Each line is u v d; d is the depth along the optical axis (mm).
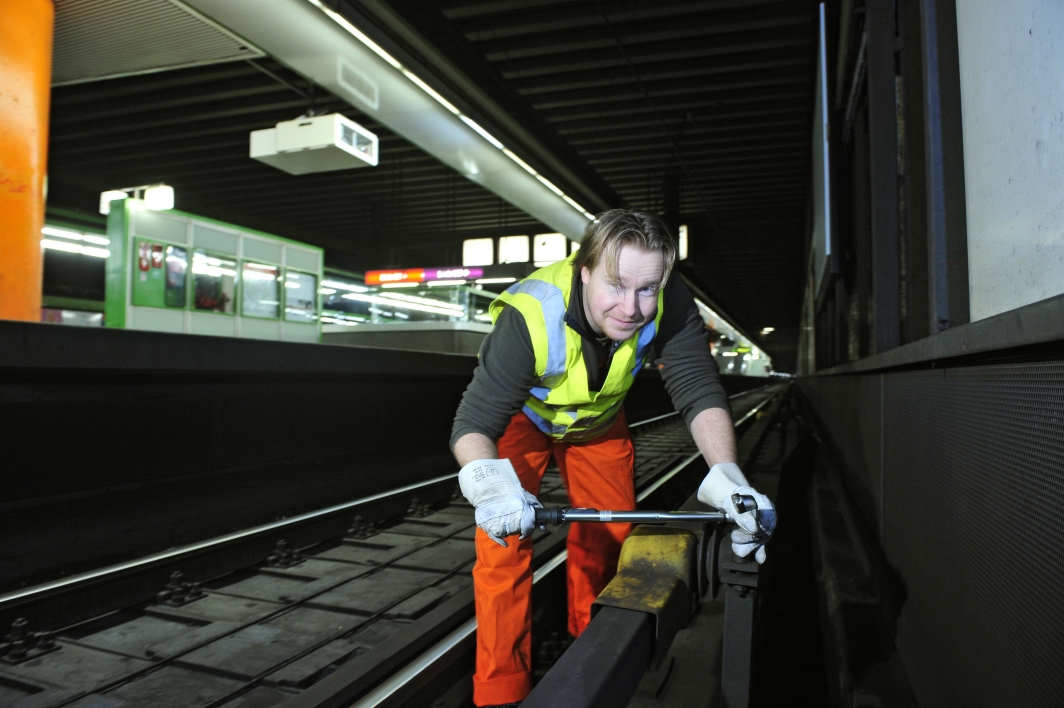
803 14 10000
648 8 9930
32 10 7375
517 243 24625
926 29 2557
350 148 10523
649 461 8023
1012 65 1861
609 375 1947
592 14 10086
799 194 19875
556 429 2227
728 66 11680
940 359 1729
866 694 1945
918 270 3188
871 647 2279
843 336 8367
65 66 9609
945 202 2482
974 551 1432
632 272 1554
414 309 15719
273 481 4891
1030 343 1000
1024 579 1141
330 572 3512
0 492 3195
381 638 2619
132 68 9680
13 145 7152
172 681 2271
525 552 2197
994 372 1331
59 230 18062
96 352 3553
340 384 5762
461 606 2732
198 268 12844
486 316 16062
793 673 2766
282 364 4926
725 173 17797
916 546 2029
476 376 1889
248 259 13852
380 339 15695
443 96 10320
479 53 11070
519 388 1847
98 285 24312
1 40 7102
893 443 2496
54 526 3355
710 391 1887
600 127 14398
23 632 2590
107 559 3572
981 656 1361
